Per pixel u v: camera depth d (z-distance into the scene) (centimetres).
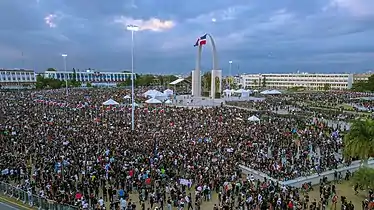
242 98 12106
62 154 3697
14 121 5762
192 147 4094
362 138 3325
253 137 4834
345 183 3731
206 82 13450
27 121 5788
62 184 2862
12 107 7838
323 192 3183
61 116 6481
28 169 3347
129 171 3212
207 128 5431
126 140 4419
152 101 8238
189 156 3750
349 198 3309
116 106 8450
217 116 6694
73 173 3148
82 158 3556
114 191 2844
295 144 4669
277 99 11831
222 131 5181
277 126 5862
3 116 6366
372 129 3303
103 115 6750
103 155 3697
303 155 4166
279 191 3036
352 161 4231
